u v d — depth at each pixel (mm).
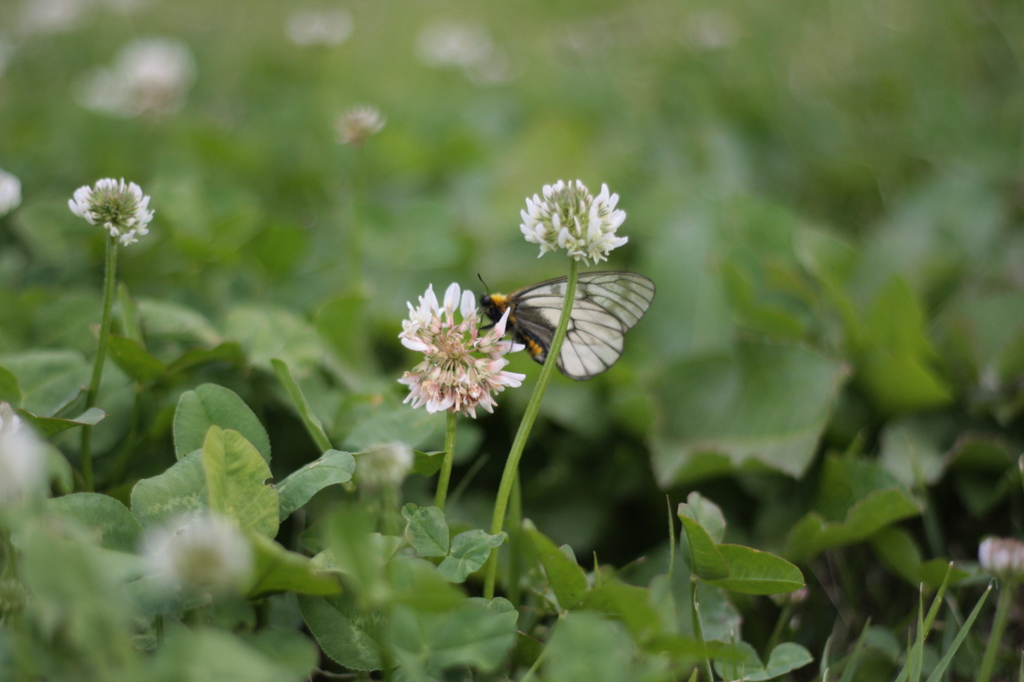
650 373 649
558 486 644
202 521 524
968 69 1160
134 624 513
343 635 524
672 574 572
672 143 1031
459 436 604
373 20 1665
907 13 1269
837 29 1296
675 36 1398
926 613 595
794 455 615
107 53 1411
